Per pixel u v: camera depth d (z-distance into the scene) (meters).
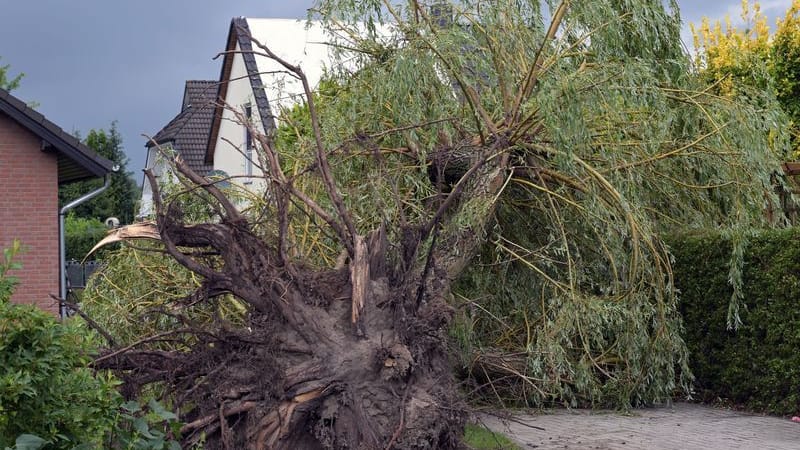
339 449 6.35
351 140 8.39
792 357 9.74
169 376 6.75
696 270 11.02
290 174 9.35
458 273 8.59
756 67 10.88
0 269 4.78
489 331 10.20
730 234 10.16
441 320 6.98
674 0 10.79
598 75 9.52
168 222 6.96
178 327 7.64
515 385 9.86
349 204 9.02
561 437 8.66
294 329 6.70
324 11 10.23
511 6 9.70
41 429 4.61
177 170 7.41
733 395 10.54
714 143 10.12
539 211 10.20
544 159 9.91
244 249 6.99
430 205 8.79
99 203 46.38
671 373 9.90
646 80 9.71
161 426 5.79
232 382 6.62
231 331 6.82
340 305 6.95
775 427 9.23
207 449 6.61
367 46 10.27
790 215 11.52
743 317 10.44
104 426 4.83
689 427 9.20
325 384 6.44
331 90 10.53
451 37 9.34
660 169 10.52
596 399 9.99
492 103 10.11
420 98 9.44
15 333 4.54
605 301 9.55
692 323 11.09
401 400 6.52
